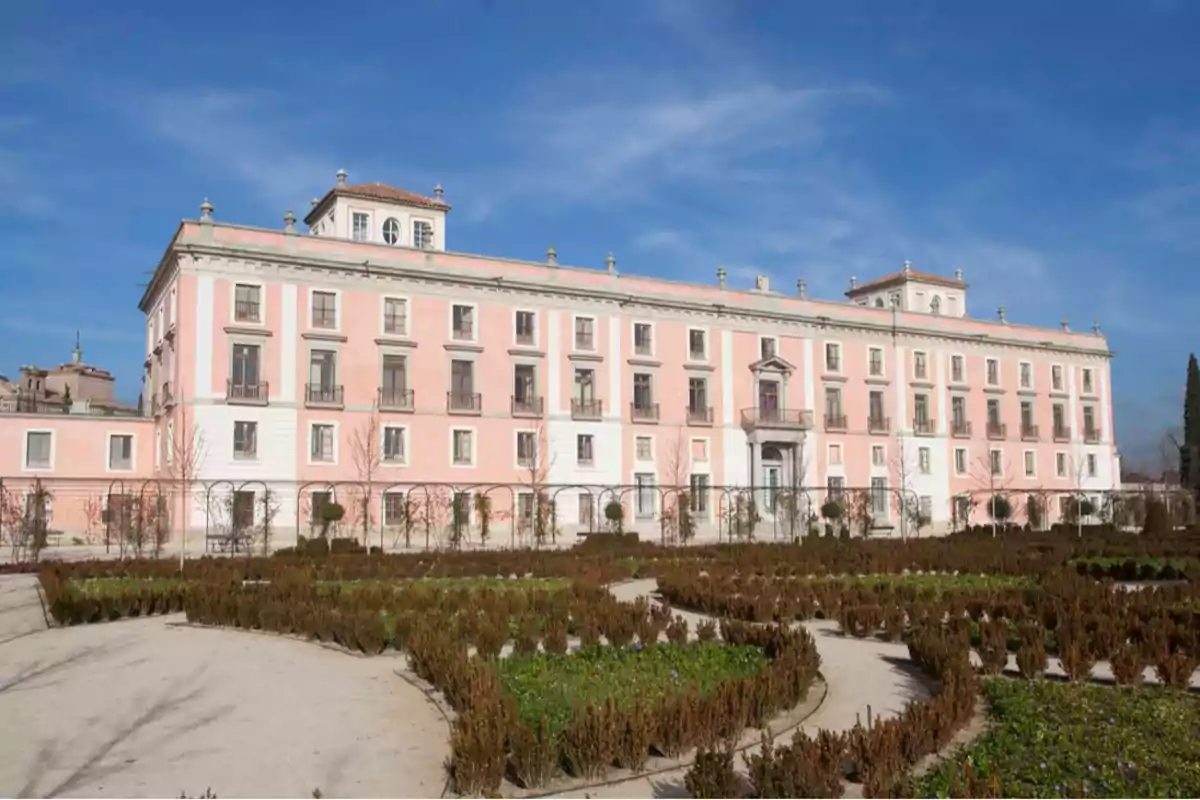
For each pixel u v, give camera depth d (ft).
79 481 142.82
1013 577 85.87
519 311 169.17
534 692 37.60
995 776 25.82
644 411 179.52
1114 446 250.57
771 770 26.73
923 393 215.72
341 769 31.12
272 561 97.71
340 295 153.28
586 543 130.11
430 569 93.76
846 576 89.40
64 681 44.70
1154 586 79.46
